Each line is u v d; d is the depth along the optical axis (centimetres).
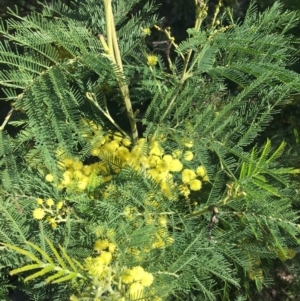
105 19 29
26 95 22
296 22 31
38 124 21
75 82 30
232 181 27
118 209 27
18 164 28
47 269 19
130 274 23
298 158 35
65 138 21
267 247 29
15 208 27
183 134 26
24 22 23
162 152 29
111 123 32
